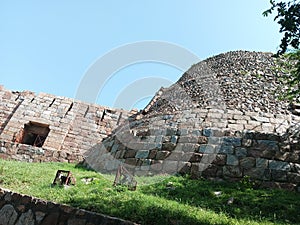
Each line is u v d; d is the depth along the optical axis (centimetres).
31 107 1591
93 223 426
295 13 529
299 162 719
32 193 561
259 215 517
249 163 744
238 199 590
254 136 796
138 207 477
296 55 737
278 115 980
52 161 1238
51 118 1566
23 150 1234
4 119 1549
